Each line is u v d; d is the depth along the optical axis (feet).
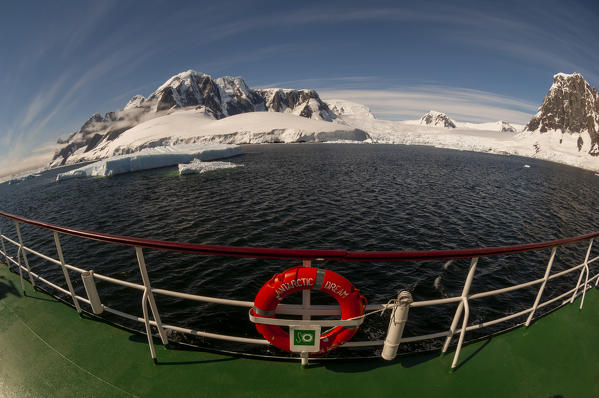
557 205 95.96
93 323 13.12
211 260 44.57
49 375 10.65
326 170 157.17
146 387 10.11
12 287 16.17
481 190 112.47
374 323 29.68
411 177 136.87
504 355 11.79
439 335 10.57
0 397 9.96
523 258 49.26
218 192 104.01
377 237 57.98
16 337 12.42
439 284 38.37
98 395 9.88
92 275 12.12
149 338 10.66
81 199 108.68
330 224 65.31
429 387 10.25
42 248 55.62
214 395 9.82
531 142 423.64
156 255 46.85
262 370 10.69
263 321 9.23
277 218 70.18
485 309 33.88
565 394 10.28
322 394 9.89
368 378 10.46
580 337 12.87
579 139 384.88
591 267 47.44
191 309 31.99
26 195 133.39
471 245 56.03
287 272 8.93
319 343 9.53
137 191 115.14
